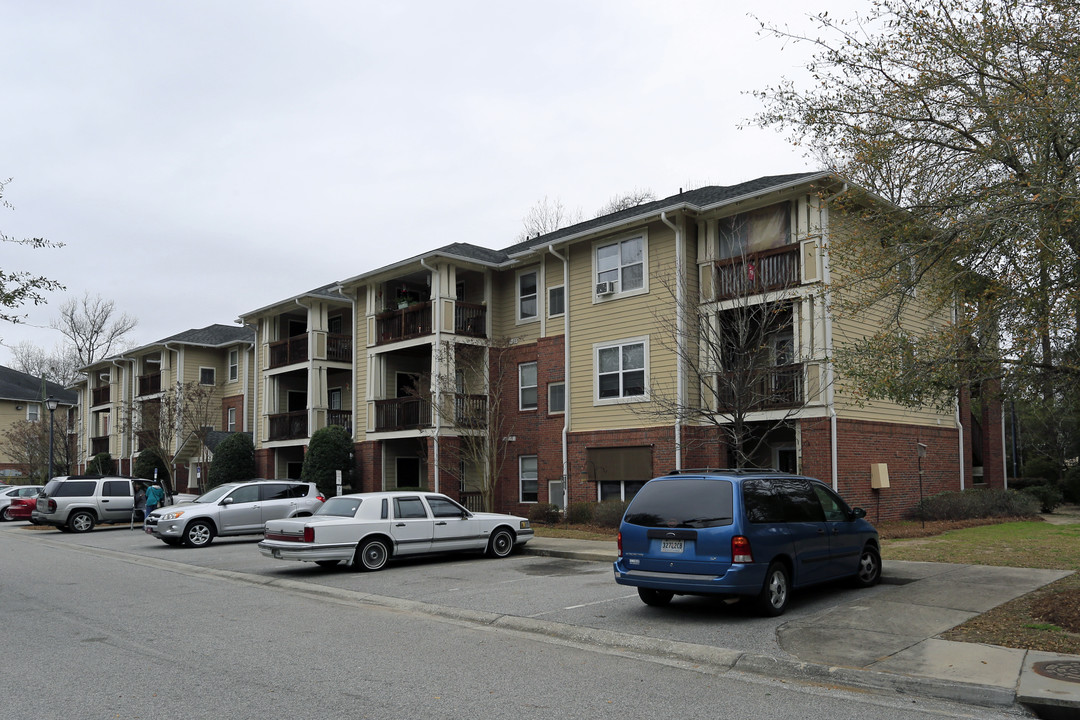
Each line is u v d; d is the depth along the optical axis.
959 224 8.80
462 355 25.88
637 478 21.66
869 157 9.85
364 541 14.88
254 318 36.44
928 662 7.29
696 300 19.75
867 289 10.78
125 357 46.53
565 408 23.73
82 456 53.19
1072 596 9.09
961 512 20.28
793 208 19.48
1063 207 8.29
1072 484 29.42
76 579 14.85
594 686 7.00
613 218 25.11
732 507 9.48
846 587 11.38
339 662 7.88
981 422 27.08
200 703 6.43
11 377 66.06
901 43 9.68
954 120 9.86
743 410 16.81
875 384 9.61
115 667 7.67
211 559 17.83
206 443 35.53
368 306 29.83
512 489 26.14
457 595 11.95
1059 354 9.00
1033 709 6.25
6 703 6.45
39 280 12.38
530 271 26.62
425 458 29.38
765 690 6.89
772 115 10.51
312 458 29.25
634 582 10.02
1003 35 9.16
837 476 18.36
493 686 6.98
